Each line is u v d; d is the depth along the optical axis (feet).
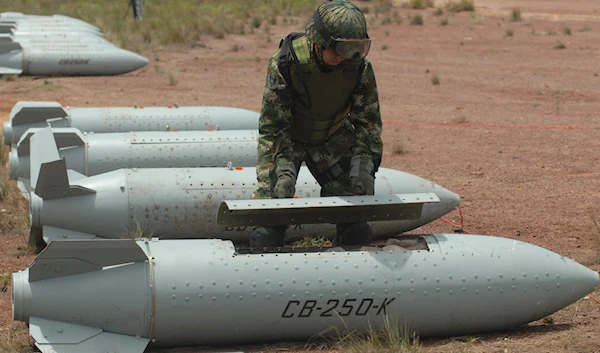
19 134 33.01
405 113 48.60
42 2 109.40
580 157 37.04
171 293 15.31
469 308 16.31
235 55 71.67
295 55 16.55
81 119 33.45
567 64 66.69
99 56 60.70
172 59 69.67
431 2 108.27
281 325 15.78
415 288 16.03
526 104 51.55
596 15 97.40
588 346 15.87
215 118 34.68
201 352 15.89
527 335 16.87
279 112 17.13
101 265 15.46
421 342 16.52
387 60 69.26
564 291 16.76
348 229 17.94
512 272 16.52
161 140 28.55
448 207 24.79
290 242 23.43
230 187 23.31
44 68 59.72
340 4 16.20
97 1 112.27
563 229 26.09
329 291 15.71
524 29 87.30
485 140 41.09
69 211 22.29
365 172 17.62
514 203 29.40
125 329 15.38
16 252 23.49
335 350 15.81
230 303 15.47
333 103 17.12
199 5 109.60
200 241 16.25
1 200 28.27
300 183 23.93
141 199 22.70
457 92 55.72
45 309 15.19
